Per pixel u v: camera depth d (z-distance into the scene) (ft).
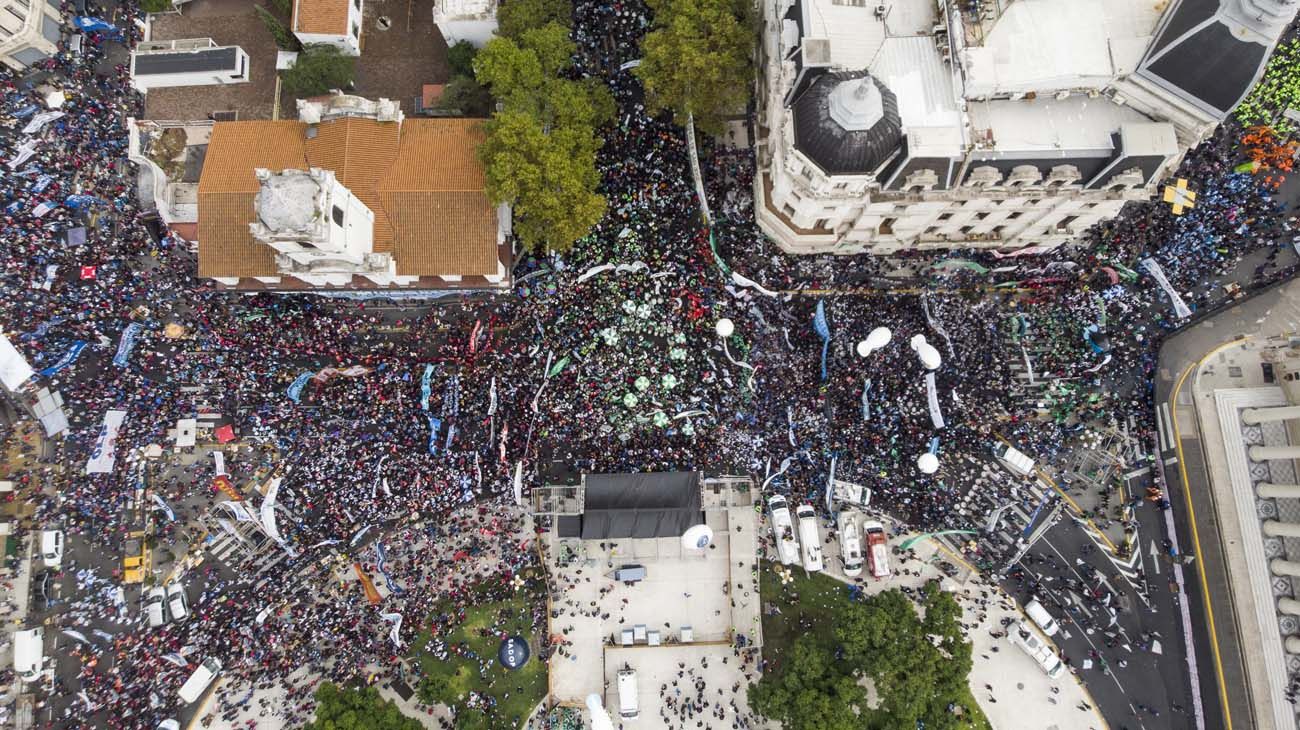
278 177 178.91
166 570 235.20
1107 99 193.16
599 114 238.68
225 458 239.30
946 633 209.46
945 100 188.55
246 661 226.58
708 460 237.86
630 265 241.55
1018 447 236.63
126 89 258.78
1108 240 244.01
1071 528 236.22
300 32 237.86
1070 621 232.53
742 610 235.40
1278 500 222.28
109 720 220.02
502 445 231.30
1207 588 229.66
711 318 240.94
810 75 189.26
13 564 229.45
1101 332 239.09
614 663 233.14
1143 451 237.45
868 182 190.60
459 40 248.11
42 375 234.17
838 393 236.22
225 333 241.96
